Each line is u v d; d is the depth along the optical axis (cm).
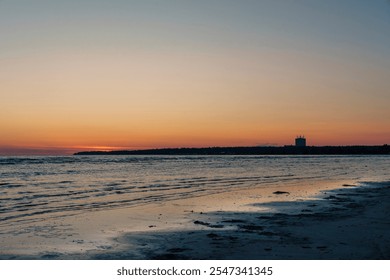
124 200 2250
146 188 2962
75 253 1096
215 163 9425
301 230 1345
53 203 2122
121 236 1297
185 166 7438
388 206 1969
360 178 4138
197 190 2820
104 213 1786
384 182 3594
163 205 2047
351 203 2119
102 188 2962
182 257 1033
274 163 9350
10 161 9856
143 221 1580
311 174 4803
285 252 1055
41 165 7781
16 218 1653
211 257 1026
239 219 1617
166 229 1410
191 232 1350
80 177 4241
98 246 1168
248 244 1149
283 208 1947
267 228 1402
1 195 2495
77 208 1942
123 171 5516
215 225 1483
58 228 1440
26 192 2680
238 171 5472
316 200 2267
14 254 1090
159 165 8012
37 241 1234
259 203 2133
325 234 1267
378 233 1272
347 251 1050
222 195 2509
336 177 4272
